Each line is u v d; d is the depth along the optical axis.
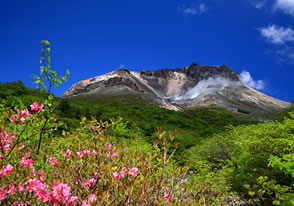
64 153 2.63
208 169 8.21
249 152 6.86
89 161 2.39
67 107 18.69
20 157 2.45
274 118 40.19
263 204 6.10
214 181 6.93
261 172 6.51
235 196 6.69
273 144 6.29
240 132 9.98
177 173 2.48
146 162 2.40
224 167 7.92
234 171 7.45
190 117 38.59
